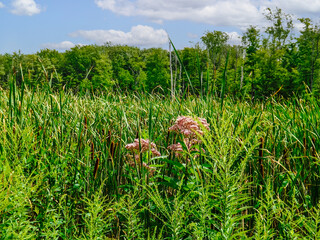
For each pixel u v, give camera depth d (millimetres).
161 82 48375
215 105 4098
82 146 3613
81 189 3252
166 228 2646
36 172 2652
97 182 3266
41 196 2832
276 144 3545
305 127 3611
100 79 45312
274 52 28734
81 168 3391
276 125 3676
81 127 3717
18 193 2041
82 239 2055
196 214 2039
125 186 3025
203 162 3043
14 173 2170
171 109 4797
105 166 3307
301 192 2947
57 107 4098
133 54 64250
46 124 3576
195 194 2467
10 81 3490
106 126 4160
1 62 42781
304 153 3236
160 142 3924
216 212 2377
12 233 1850
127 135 4004
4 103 4371
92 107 5035
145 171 3031
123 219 2752
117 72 57219
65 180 3105
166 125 4164
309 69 26562
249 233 2646
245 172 2977
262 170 2879
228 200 1818
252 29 27922
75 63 60250
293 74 27672
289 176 2889
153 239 2117
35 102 4434
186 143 2990
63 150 3217
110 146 3488
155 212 2809
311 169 3133
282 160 3332
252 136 3115
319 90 25422
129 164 3377
